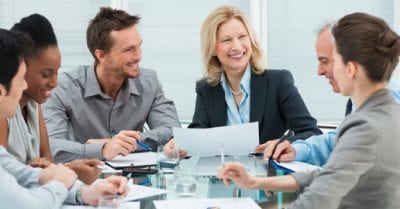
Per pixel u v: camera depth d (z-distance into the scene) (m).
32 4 3.58
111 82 2.38
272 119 2.33
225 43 2.30
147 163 1.90
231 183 1.56
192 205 1.34
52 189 1.26
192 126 2.39
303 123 2.25
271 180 1.42
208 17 2.36
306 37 3.40
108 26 2.30
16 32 1.30
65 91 2.39
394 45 1.18
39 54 1.68
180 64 3.55
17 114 1.71
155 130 2.36
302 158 1.91
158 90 2.58
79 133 2.43
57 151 2.07
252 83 2.36
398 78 2.34
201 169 1.79
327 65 1.78
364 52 1.17
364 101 1.21
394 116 1.17
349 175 1.09
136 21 2.37
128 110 2.46
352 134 1.13
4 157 1.44
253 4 3.41
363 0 3.33
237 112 2.36
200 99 2.44
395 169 1.14
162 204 1.35
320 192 1.09
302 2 3.38
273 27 3.43
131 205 1.33
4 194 1.16
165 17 3.53
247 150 1.97
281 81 2.36
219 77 2.41
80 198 1.34
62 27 3.57
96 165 1.63
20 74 1.25
